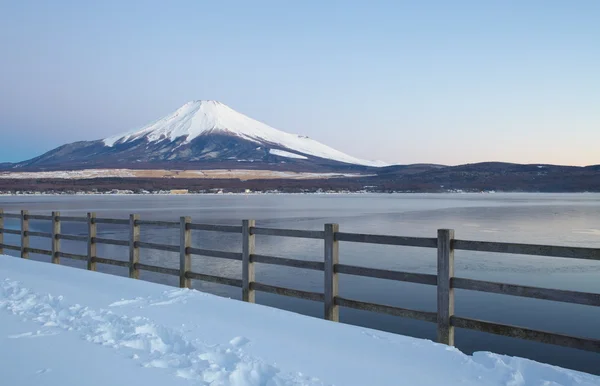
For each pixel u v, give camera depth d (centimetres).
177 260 2036
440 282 593
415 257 2103
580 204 8700
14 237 3031
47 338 559
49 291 809
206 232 3241
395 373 467
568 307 1280
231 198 14675
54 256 1237
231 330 594
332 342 554
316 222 4288
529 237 3027
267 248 2388
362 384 441
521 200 11588
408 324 1157
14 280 910
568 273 1747
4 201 10781
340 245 2531
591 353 988
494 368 472
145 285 859
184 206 8231
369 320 1191
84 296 774
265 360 496
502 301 1347
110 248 2447
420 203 9669
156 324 605
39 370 461
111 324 611
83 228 3809
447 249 588
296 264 743
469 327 571
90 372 457
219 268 1847
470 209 6800
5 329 595
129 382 434
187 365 477
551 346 1030
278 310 690
